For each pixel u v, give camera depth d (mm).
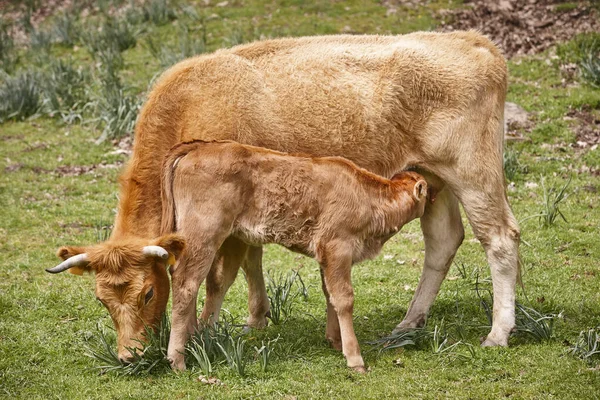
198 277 8555
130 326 8320
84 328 10008
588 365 8664
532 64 19875
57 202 14820
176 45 22109
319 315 10539
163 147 9102
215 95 9188
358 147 9453
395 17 22875
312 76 9414
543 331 9383
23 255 12539
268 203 8688
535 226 13164
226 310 10602
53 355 9281
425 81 9461
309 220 8727
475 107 9539
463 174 9570
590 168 15406
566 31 21484
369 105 9406
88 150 17391
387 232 9023
